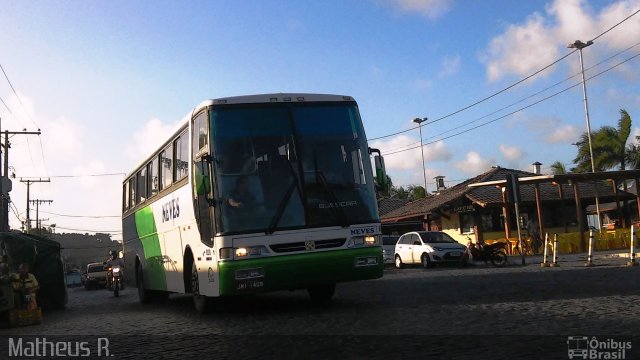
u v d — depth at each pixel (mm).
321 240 10562
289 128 10938
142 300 17625
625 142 41688
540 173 43625
